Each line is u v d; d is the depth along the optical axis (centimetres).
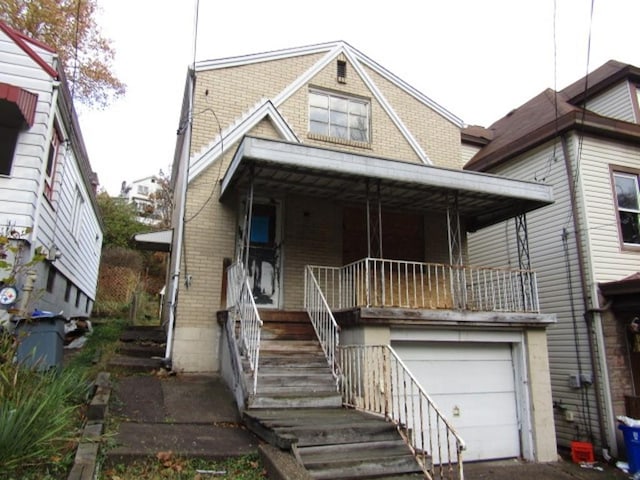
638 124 1073
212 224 865
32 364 543
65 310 1103
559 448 979
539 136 1103
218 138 903
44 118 737
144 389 661
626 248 1023
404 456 491
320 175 749
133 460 436
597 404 922
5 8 1497
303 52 1033
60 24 1634
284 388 634
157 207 3222
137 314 1689
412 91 1136
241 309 690
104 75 1819
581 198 1010
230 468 449
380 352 670
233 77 953
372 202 927
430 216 1046
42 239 791
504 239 1205
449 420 773
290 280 891
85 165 1148
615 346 942
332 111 1058
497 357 837
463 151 1402
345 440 491
